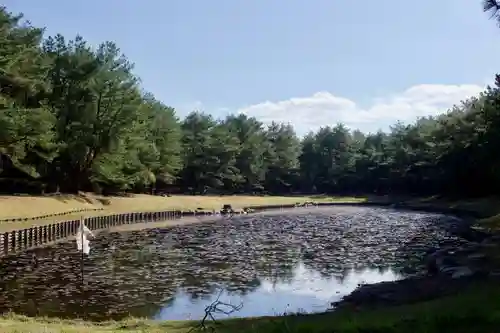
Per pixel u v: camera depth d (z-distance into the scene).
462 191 70.00
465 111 72.38
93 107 55.00
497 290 12.23
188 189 92.00
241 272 24.50
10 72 38.59
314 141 121.06
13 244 30.59
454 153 66.94
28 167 43.72
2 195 46.25
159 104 80.56
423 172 79.62
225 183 96.75
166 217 56.50
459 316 8.61
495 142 42.00
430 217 57.06
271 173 109.25
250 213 66.62
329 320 10.65
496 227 38.75
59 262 27.17
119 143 56.03
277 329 9.71
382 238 38.03
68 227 38.41
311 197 99.06
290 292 20.05
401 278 22.30
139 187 74.88
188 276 23.44
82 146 53.88
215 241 37.09
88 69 54.25
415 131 91.31
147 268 25.53
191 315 16.34
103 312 16.72
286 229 46.03
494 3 11.90
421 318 8.93
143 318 15.26
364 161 103.88
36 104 50.41
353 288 20.61
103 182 62.25
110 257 29.12
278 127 116.38
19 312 16.42
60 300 18.45
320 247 33.44
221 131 96.44
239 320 12.11
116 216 48.22
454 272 19.30
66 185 56.19
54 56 53.53
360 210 71.94
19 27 42.69
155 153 70.38
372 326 8.80
